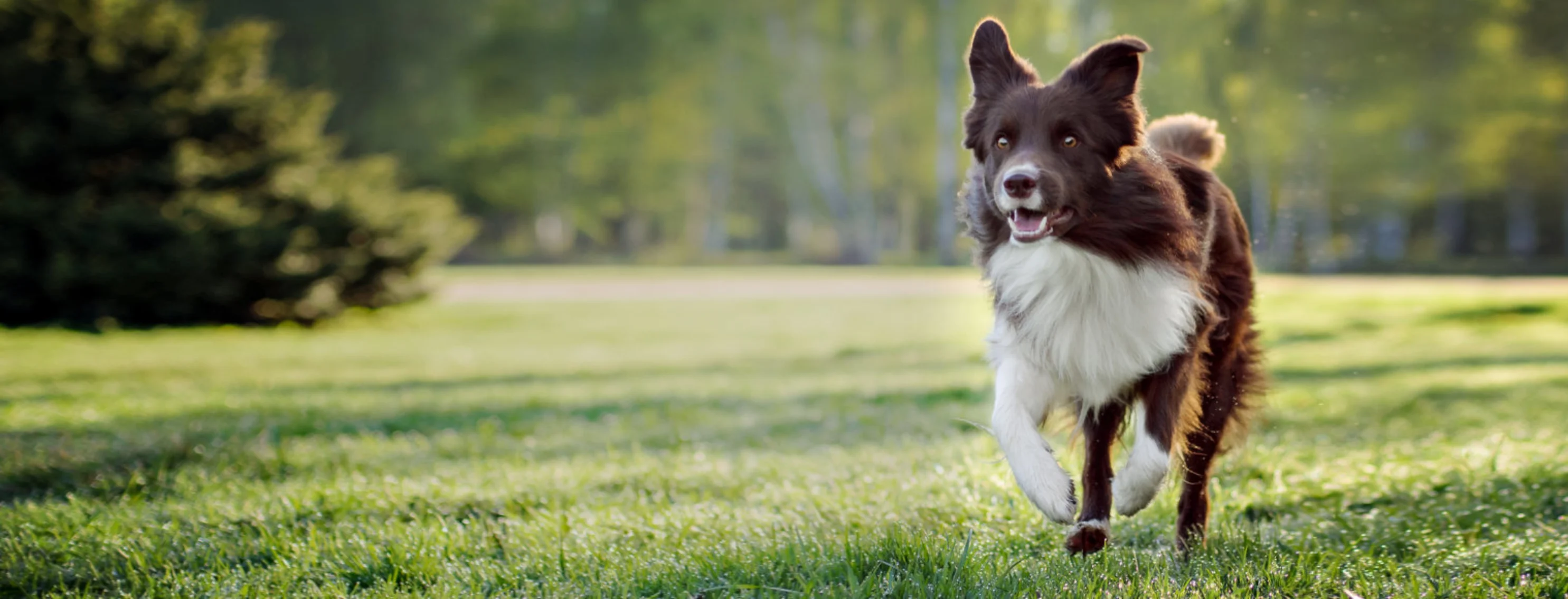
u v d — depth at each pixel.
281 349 12.19
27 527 4.10
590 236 44.59
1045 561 3.48
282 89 15.23
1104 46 3.52
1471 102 26.52
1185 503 3.78
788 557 3.43
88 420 6.75
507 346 12.91
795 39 37.28
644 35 36.50
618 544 3.90
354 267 14.94
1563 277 24.45
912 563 3.34
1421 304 15.50
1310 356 10.29
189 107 13.95
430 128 34.69
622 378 9.80
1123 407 3.73
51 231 12.95
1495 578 3.19
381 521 4.35
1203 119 4.33
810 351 12.24
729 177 40.81
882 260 37.50
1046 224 3.34
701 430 6.73
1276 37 23.61
